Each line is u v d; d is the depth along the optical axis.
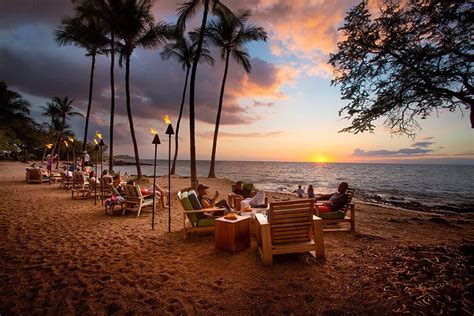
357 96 3.82
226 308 2.69
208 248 4.61
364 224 6.88
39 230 5.72
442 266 3.12
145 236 5.37
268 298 2.85
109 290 3.07
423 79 3.19
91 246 4.69
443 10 2.92
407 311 2.46
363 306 2.62
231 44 20.20
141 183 15.73
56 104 37.19
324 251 3.98
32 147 48.06
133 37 16.78
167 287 3.14
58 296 2.92
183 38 23.30
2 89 39.75
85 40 18.86
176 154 25.89
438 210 11.95
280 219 3.96
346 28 3.67
